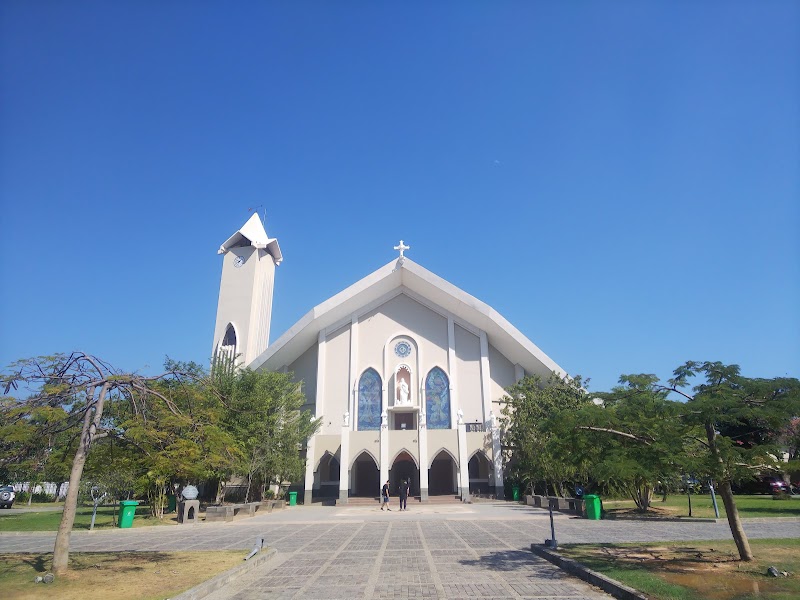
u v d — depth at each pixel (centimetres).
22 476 1077
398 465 3450
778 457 871
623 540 1238
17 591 787
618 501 2548
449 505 2773
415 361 3519
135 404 1045
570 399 2795
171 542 1430
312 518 2116
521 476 2936
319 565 1034
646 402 885
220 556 1109
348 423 3122
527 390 3003
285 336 3303
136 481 2070
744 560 895
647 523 1622
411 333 3566
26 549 1341
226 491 3030
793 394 807
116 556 1121
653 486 1936
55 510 3011
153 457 1030
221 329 3569
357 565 1020
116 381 998
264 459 2516
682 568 856
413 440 3098
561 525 1639
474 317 3416
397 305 3638
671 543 1134
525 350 3281
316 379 3575
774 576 785
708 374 909
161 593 770
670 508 2077
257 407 2547
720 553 982
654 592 700
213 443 1102
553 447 1027
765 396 834
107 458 1213
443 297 3431
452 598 741
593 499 1819
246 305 3569
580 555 1002
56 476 1377
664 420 888
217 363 2872
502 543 1281
